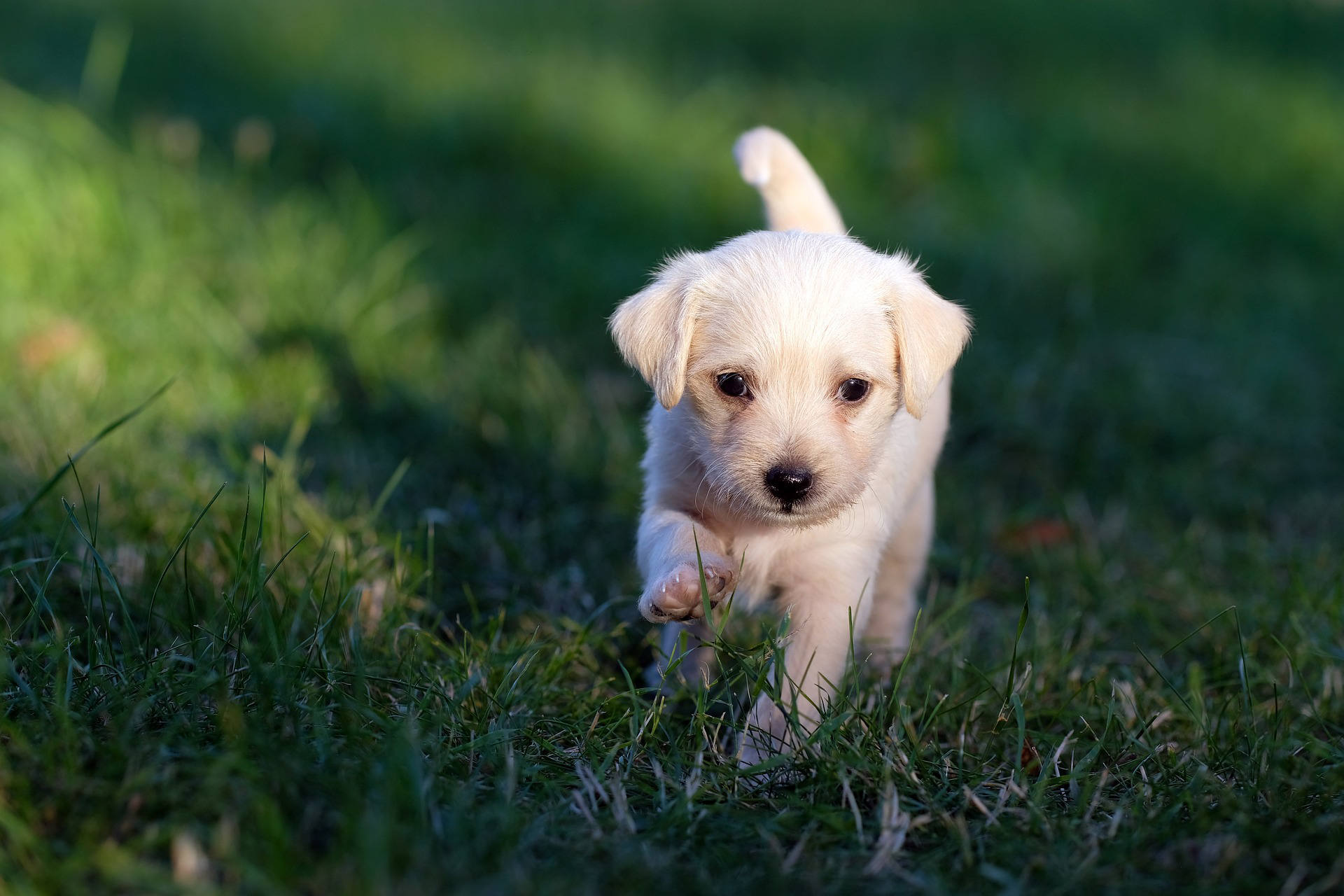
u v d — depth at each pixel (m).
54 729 2.59
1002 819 2.76
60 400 4.82
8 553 3.55
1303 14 13.59
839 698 3.10
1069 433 5.83
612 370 6.12
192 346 5.50
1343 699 3.39
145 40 10.63
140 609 3.35
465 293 6.58
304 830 2.37
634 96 9.76
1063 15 13.23
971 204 8.70
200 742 2.67
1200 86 11.23
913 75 11.25
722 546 3.48
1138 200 9.13
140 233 6.19
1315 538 4.92
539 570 4.18
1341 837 2.56
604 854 2.48
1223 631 3.91
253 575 3.08
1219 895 2.40
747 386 3.28
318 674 2.98
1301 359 6.88
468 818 2.45
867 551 3.46
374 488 4.68
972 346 6.57
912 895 2.42
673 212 8.05
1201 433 5.88
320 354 5.66
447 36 11.37
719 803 2.76
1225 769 3.00
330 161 8.19
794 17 13.28
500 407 5.43
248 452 4.71
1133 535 4.92
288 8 12.16
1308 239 8.85
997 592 4.41
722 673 3.23
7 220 5.96
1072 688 3.53
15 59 9.30
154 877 2.14
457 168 8.46
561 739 3.05
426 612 3.79
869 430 3.33
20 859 2.22
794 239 3.44
